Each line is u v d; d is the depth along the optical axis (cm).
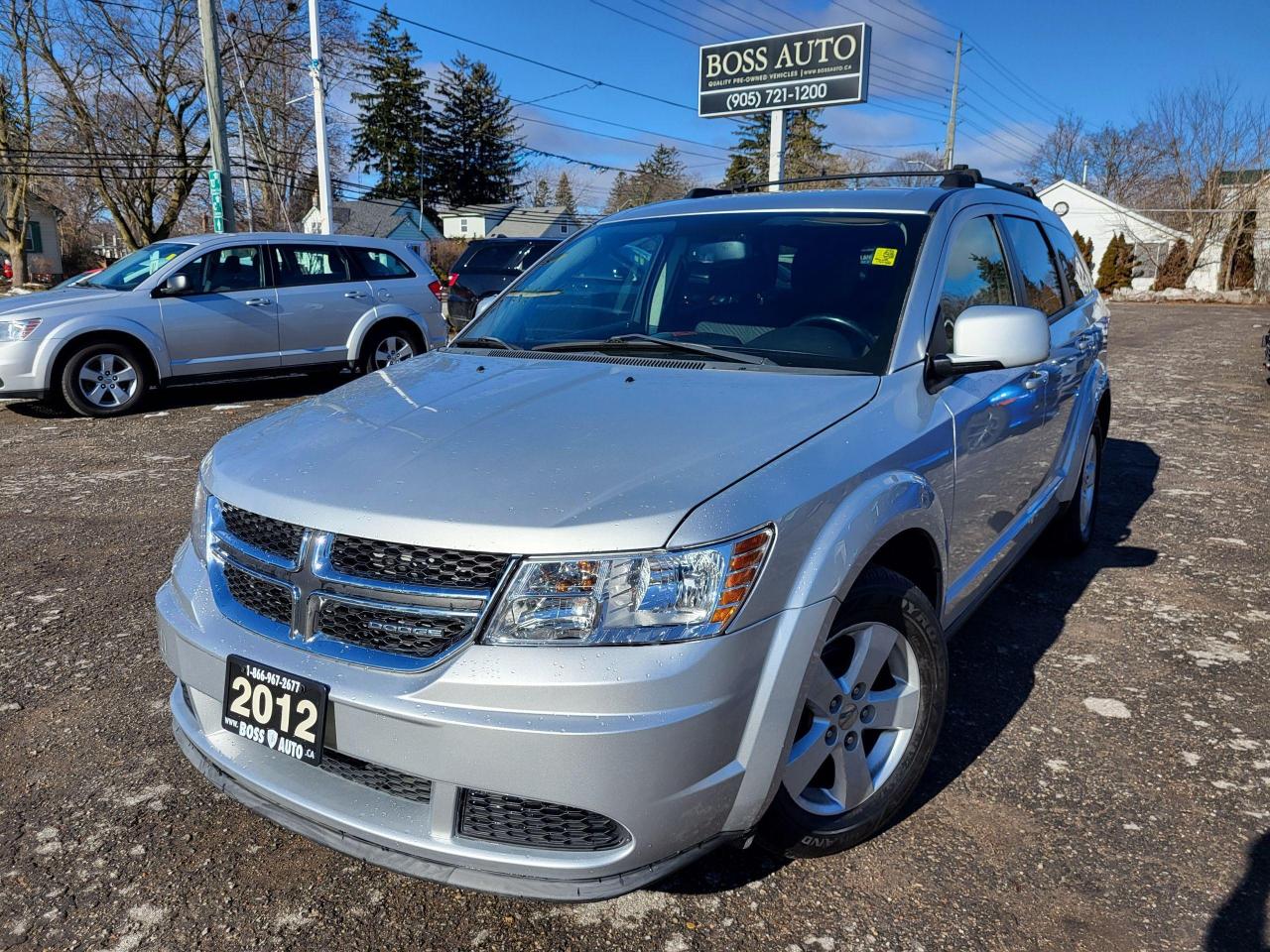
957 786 283
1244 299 3688
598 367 281
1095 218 4981
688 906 232
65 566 471
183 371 902
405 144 6100
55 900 234
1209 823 264
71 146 3538
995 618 413
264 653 210
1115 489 646
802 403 245
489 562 192
